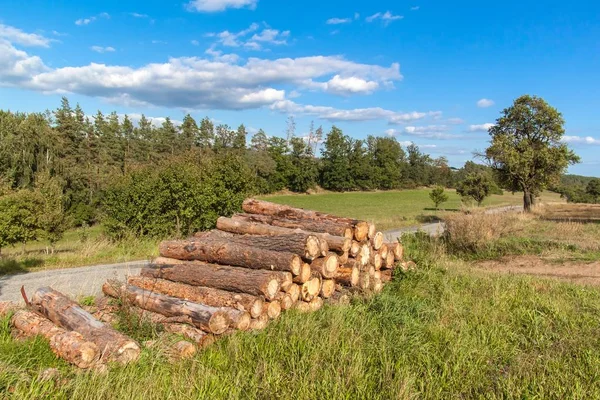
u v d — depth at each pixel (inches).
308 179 3238.2
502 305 276.1
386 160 3912.4
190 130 3038.9
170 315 222.7
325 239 265.4
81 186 1731.1
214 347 197.5
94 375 156.1
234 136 3161.9
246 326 214.4
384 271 336.2
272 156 3191.4
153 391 151.4
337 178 3417.8
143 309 231.0
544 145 1364.4
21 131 1763.0
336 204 2556.6
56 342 179.9
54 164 1740.9
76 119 2456.9
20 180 1619.1
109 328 190.4
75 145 2372.0
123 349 176.2
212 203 698.2
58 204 700.0
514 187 1439.5
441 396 159.2
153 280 256.7
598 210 1450.5
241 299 218.8
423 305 264.1
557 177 1347.2
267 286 223.0
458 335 218.8
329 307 252.8
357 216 1695.4
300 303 247.6
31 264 466.9
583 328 234.4
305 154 3302.2
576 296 307.3
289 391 155.9
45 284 358.6
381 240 320.5
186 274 249.9
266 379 163.0
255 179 783.1
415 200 2923.2
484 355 196.4
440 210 2087.8
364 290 280.5
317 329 211.9
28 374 162.7
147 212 679.7
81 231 821.2
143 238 668.1
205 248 267.1
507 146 1350.9
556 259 477.4
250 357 184.9
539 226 774.5
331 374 167.8
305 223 315.0
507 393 159.6
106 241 627.8
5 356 172.1
